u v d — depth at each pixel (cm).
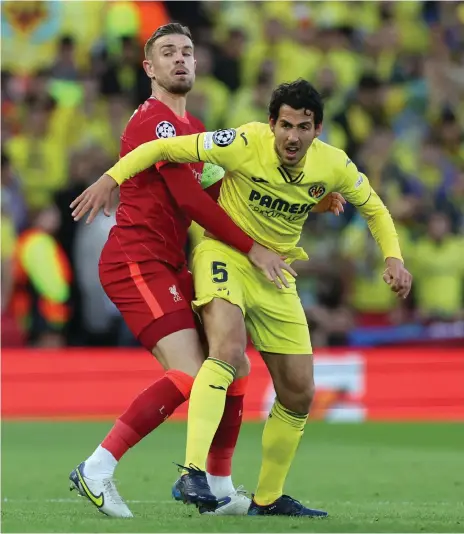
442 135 5406
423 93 5512
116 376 4541
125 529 1745
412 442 3809
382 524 1875
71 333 4550
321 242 4778
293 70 5369
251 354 4497
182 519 1906
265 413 4459
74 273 4494
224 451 2084
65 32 5372
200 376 1919
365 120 5297
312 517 1995
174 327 2000
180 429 4238
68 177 4797
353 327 4662
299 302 2062
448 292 4841
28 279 4538
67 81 5234
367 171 5038
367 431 4144
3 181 4769
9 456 3403
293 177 1975
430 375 4597
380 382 4559
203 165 2128
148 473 2983
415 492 2616
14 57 5316
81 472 1936
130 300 2038
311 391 2031
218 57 5334
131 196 2062
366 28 5641
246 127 2000
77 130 5106
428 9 5825
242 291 2000
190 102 5053
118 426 1958
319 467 3139
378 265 4828
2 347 4556
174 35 2112
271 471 2045
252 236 2041
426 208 4994
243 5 5600
